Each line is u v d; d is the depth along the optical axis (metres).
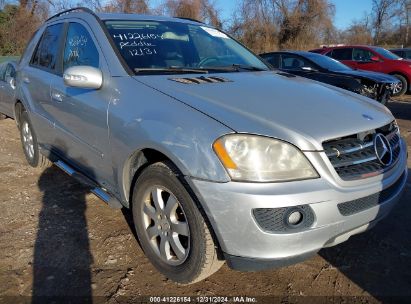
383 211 2.65
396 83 8.69
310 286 2.75
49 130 4.05
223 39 4.11
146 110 2.66
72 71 2.98
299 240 2.25
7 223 3.52
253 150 2.25
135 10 24.67
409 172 4.90
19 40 24.77
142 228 2.85
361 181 2.44
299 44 30.47
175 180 2.46
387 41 41.16
